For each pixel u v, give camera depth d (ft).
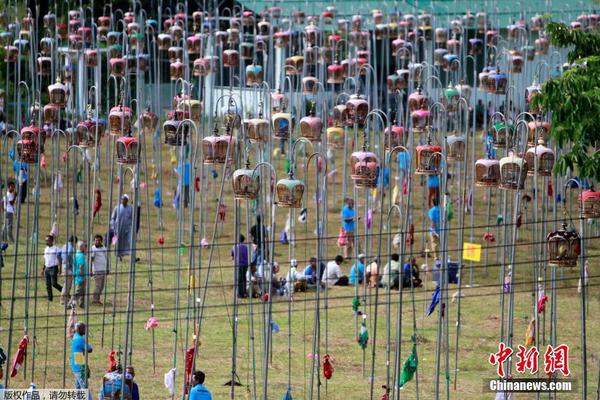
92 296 273.75
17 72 342.23
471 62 489.26
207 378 226.17
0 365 203.92
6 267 302.86
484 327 267.39
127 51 298.35
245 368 234.17
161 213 346.13
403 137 247.09
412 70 319.68
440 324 192.85
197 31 409.69
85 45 349.61
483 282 308.19
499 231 327.88
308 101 403.75
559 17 429.38
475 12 444.55
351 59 382.01
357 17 370.12
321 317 273.33
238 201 191.42
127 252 302.86
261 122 217.97
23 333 252.21
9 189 328.90
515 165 191.83
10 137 379.35
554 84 204.74
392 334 260.62
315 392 218.79
